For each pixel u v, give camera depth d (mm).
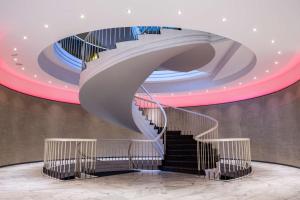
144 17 5293
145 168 8930
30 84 10219
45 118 10891
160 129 9422
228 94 12039
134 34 9578
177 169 7844
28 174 7105
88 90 7363
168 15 5203
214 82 11289
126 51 6340
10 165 9133
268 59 7715
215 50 8234
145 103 12625
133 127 9062
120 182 6059
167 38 6258
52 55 8742
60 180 6238
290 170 7887
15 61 7941
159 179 6488
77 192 4930
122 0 4723
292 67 8492
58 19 5375
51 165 7438
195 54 7867
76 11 5078
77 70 10422
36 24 5574
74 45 10070
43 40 6367
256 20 5363
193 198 4453
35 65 8336
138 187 5445
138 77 6945
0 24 5578
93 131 12375
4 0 4703
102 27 5734
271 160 9922
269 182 5906
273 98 9992
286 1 4676
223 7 4902
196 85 11820
